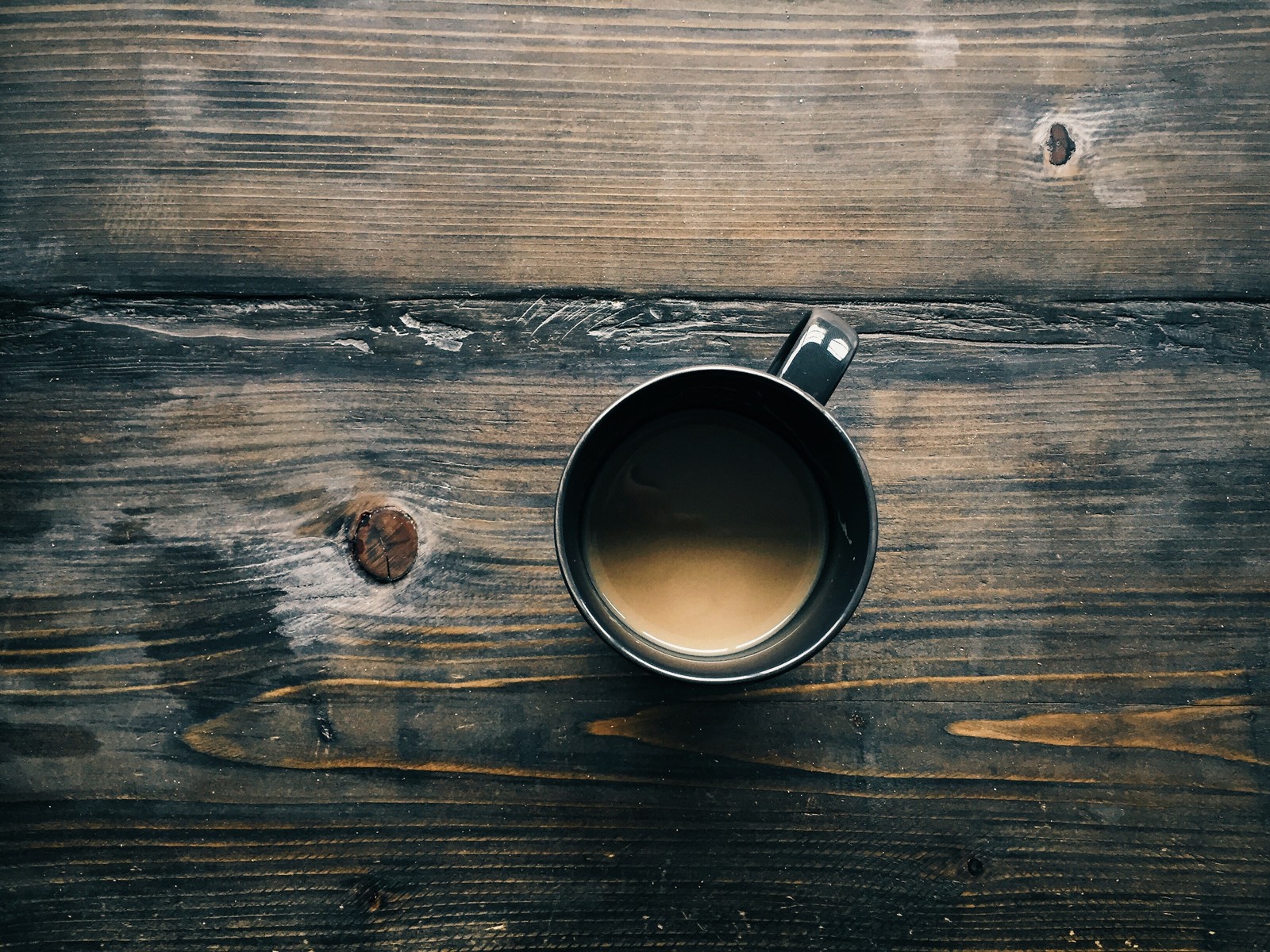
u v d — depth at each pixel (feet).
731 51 1.30
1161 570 1.29
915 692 1.29
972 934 1.28
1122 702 1.29
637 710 1.28
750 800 1.28
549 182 1.29
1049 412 1.30
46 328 1.28
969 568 1.29
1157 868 1.28
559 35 1.29
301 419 1.28
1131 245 1.29
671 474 1.25
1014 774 1.29
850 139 1.30
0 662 1.27
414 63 1.29
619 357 1.29
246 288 1.29
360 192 1.29
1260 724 1.28
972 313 1.30
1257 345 1.30
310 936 1.27
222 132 1.28
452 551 1.28
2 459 1.28
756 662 1.16
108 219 1.28
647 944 1.28
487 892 1.28
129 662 1.27
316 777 1.27
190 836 1.27
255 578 1.28
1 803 1.26
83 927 1.26
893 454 1.30
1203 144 1.29
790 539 1.24
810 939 1.28
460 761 1.27
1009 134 1.30
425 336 1.29
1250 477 1.30
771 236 1.30
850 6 1.30
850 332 1.14
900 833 1.28
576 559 1.17
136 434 1.28
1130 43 1.29
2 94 1.28
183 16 1.28
